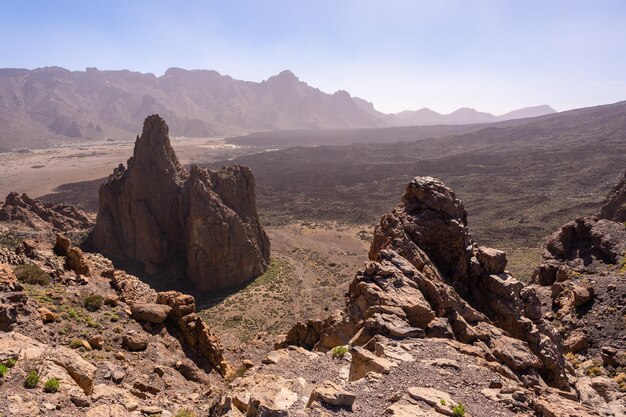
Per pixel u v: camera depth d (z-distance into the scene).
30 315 27.94
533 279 50.91
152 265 89.44
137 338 31.00
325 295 78.31
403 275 27.39
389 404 15.98
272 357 22.75
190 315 36.16
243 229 88.88
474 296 30.56
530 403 16.56
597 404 23.34
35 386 18.25
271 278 88.44
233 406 17.38
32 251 38.53
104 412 18.17
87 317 31.67
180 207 91.56
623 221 55.22
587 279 40.75
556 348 26.86
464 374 18.39
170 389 27.50
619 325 34.06
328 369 21.19
